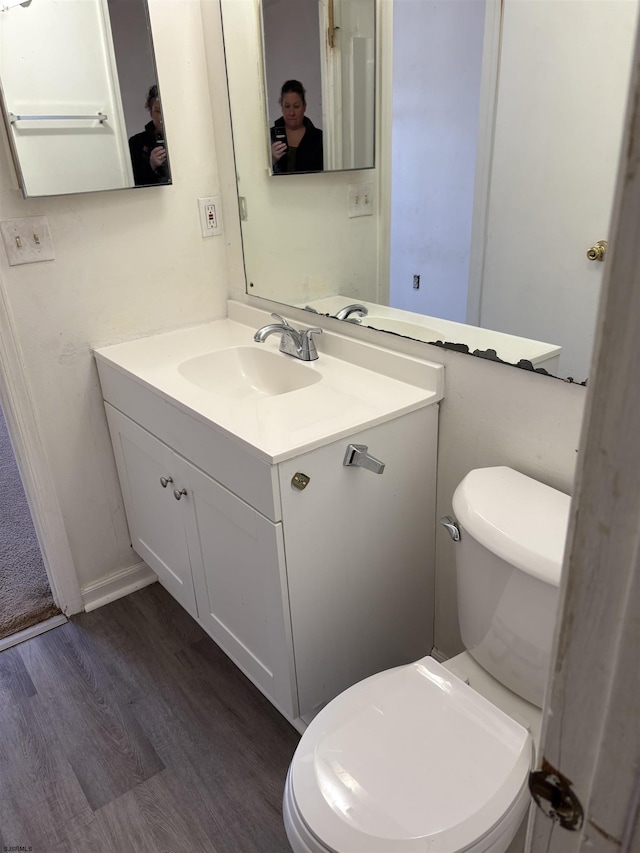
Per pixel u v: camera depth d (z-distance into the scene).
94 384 1.91
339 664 1.54
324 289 1.72
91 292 1.82
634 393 0.29
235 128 1.82
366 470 1.39
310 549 1.36
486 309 1.33
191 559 1.73
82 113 1.63
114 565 2.15
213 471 1.45
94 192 1.72
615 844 0.36
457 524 1.29
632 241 0.27
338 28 1.46
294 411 1.40
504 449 1.39
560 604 0.35
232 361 1.87
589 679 0.35
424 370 1.47
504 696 1.27
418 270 1.45
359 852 0.96
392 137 1.43
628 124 0.26
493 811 1.01
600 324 0.29
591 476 0.32
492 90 1.22
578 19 1.06
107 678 1.84
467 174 1.30
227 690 1.79
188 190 1.91
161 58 1.74
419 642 1.74
